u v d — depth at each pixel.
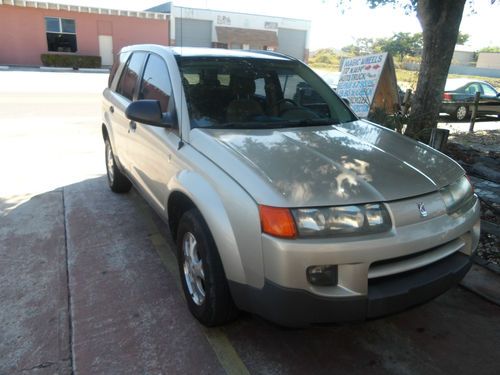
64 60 27.83
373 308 2.38
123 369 2.66
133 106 3.32
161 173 3.50
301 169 2.60
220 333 3.00
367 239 2.35
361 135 3.45
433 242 2.54
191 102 3.38
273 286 2.35
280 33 36.28
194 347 2.87
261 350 2.86
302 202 2.34
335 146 3.06
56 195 5.55
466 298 3.49
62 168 6.71
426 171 2.86
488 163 6.64
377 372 2.69
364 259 2.33
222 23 33.72
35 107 12.23
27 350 2.79
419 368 2.73
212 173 2.73
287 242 2.29
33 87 17.08
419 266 2.54
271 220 2.32
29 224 4.66
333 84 12.51
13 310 3.19
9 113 11.16
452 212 2.74
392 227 2.44
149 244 4.28
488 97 13.95
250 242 2.41
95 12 29.17
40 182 6.04
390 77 8.33
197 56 3.80
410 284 2.49
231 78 3.72
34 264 3.85
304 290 2.31
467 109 13.72
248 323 3.12
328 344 2.94
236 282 2.54
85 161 7.12
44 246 4.18
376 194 2.47
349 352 2.86
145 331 3.00
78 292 3.44
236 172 2.60
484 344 2.96
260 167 2.59
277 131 3.29
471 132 11.23
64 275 3.68
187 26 32.75
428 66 7.29
